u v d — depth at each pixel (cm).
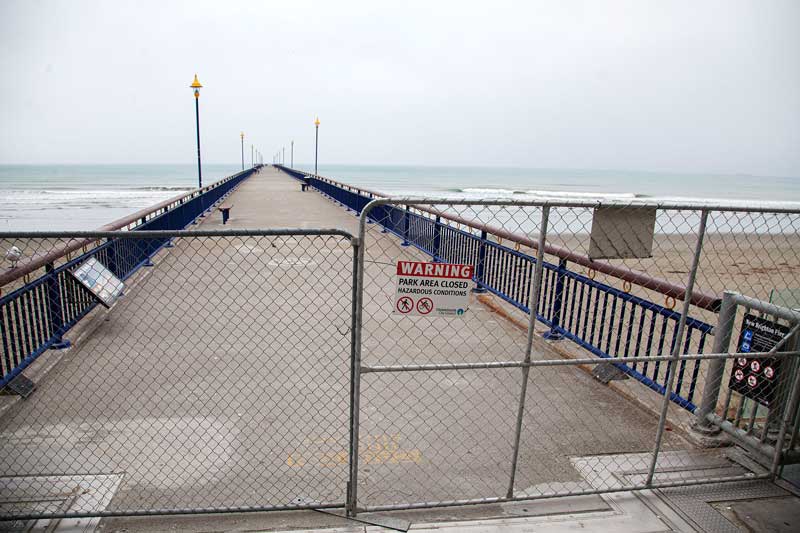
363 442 384
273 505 310
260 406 432
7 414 409
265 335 594
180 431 393
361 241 284
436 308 305
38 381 459
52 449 365
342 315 680
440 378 496
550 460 370
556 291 605
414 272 300
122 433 388
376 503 319
